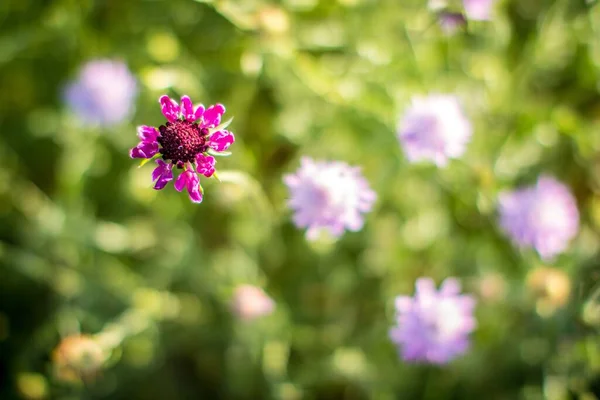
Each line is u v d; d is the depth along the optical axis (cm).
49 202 46
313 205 37
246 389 44
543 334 42
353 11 43
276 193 44
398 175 43
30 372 43
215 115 31
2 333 44
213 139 31
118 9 46
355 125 44
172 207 44
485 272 43
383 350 43
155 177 31
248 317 40
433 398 43
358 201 37
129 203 45
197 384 45
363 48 43
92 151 44
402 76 44
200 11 44
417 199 45
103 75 43
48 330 43
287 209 38
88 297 43
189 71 44
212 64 44
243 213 43
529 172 45
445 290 40
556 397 42
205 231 45
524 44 47
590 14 43
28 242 44
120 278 44
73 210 43
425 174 43
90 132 44
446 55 45
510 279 43
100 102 43
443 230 45
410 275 45
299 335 43
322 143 44
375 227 44
